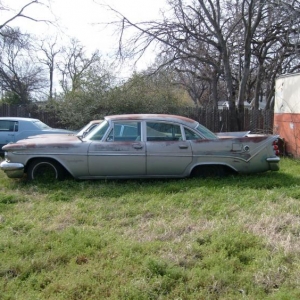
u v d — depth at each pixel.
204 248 3.55
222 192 5.76
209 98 29.19
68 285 2.85
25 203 5.38
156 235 3.96
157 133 6.62
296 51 13.84
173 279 2.93
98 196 5.76
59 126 16.00
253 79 24.88
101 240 3.74
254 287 2.85
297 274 3.02
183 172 6.67
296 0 12.85
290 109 10.40
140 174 6.58
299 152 9.88
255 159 6.77
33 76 39.47
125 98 14.52
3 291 2.80
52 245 3.63
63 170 6.74
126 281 2.92
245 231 4.01
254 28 14.01
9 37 20.19
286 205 4.98
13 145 6.59
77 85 15.48
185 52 14.97
